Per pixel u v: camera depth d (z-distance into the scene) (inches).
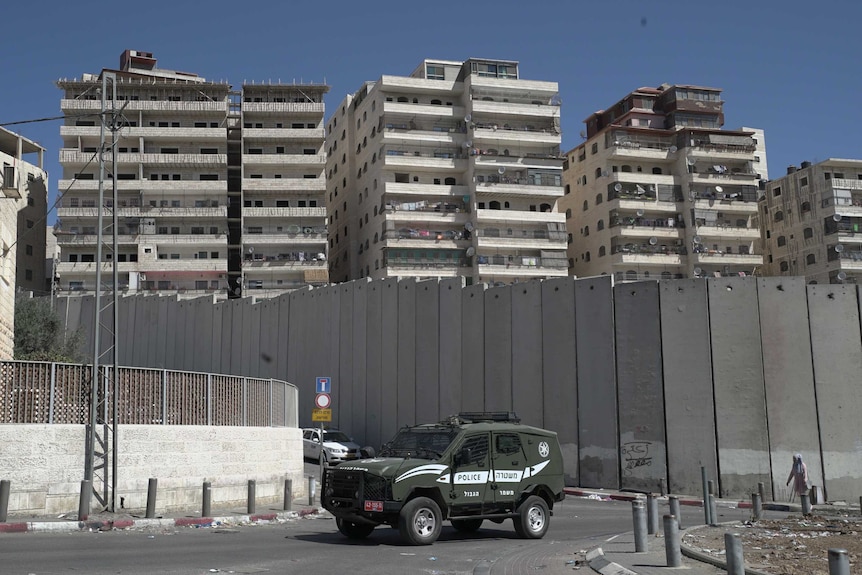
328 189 3533.5
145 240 2778.1
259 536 624.4
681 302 1221.7
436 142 2790.4
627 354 1247.5
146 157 2827.3
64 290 2731.3
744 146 2952.8
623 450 1229.1
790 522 720.3
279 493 918.4
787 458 1159.6
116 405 704.4
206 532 644.7
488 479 620.7
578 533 700.0
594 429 1263.5
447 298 1531.7
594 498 1167.6
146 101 2888.8
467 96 2837.1
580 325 1306.6
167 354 2236.7
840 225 2898.6
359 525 621.0
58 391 679.7
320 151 2967.5
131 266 2755.9
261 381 922.1
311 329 1868.8
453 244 2719.0
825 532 629.6
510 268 2691.9
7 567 414.6
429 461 594.9
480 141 2802.7
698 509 1018.7
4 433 637.3
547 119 2876.5
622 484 1220.5
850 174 3004.4
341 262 3218.5
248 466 858.1
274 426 951.0
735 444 1167.6
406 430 645.3
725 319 1202.6
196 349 2172.7
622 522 812.0
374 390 1663.4
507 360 1405.0
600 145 2979.8
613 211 2851.9
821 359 1187.3
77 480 675.4
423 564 484.1
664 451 1193.4
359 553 527.8
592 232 2977.4
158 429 747.4
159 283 2768.2
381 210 2726.4
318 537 625.0
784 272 3107.8
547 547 581.6
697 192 2886.3
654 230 2849.4
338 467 600.4
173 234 2810.0
